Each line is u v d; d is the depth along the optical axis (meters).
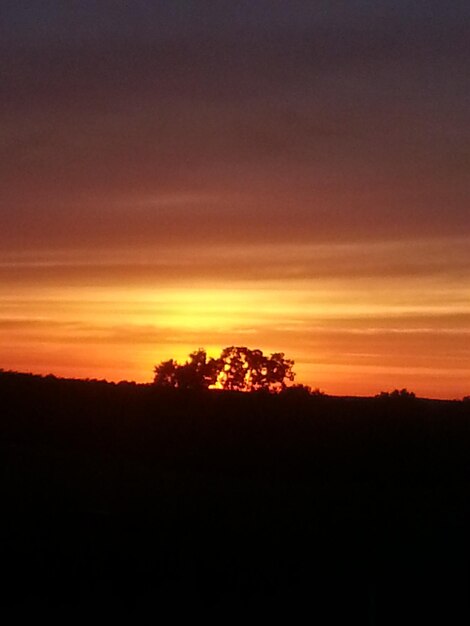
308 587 14.80
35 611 13.56
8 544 17.17
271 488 24.39
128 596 14.44
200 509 21.00
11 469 25.06
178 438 31.80
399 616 13.35
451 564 16.03
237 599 14.36
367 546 17.58
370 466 29.22
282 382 44.38
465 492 24.80
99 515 19.89
